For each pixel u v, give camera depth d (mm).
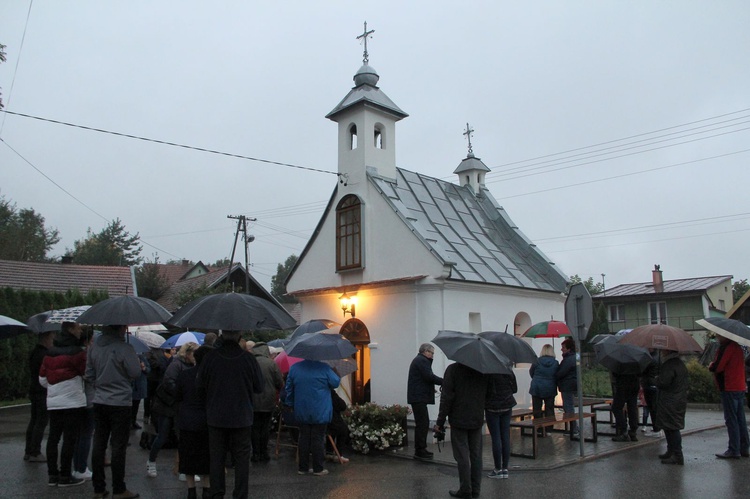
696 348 9453
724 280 41500
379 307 14148
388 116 15992
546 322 12953
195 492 6824
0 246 42406
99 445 6973
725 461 9672
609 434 12156
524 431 12469
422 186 17031
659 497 7449
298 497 7430
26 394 19328
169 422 8445
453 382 7562
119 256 59469
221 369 6434
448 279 13148
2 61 15367
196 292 26172
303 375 8820
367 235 14844
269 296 30891
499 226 18578
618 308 39625
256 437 9727
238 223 30875
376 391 13852
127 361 6977
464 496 7371
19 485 7586
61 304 20172
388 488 7930
